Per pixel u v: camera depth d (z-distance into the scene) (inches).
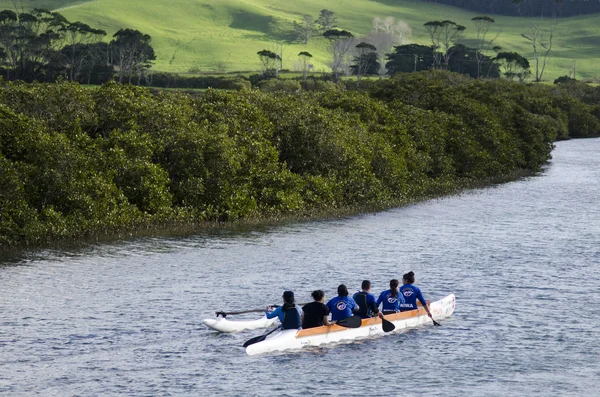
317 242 5093.5
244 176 6112.2
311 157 6815.9
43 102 5708.7
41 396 2365.9
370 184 6879.9
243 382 2497.5
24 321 3164.4
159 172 5615.2
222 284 3865.7
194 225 5610.2
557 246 4997.5
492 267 4325.8
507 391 2429.9
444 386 2469.2
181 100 6884.8
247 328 3090.6
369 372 2596.0
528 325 3152.1
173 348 2844.5
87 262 4360.2
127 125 5895.7
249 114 6688.0
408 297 3161.9
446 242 5147.6
